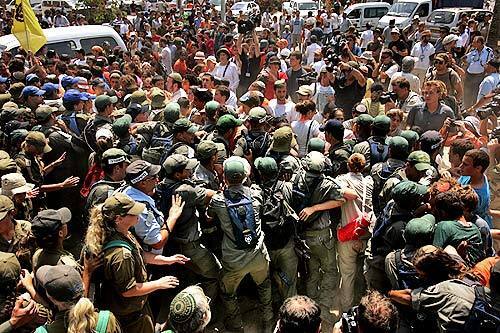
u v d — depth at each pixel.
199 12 25.44
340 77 9.06
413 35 16.98
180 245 4.71
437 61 8.66
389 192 4.72
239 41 11.91
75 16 22.70
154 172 4.27
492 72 8.94
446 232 3.92
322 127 6.80
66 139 6.18
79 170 6.31
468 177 4.77
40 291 3.18
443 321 3.21
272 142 5.36
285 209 4.75
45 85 7.98
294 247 4.89
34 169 5.64
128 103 7.62
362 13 25.58
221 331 4.96
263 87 8.32
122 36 18.31
